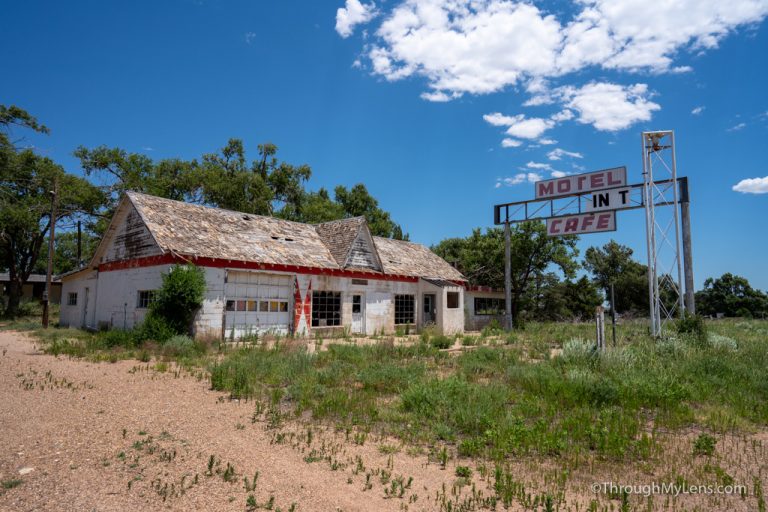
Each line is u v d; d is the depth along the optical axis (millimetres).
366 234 24906
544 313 38469
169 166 40094
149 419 7520
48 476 5250
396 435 7070
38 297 48531
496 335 24094
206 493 4949
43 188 33812
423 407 8109
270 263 19938
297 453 6246
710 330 24859
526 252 34844
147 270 19062
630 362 12273
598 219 24125
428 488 5273
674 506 4863
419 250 32375
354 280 23781
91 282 23625
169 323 16609
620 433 6996
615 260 57594
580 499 5070
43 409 7910
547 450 6406
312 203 45031
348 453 6309
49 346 15836
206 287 17953
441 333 24391
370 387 9938
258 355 13523
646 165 20750
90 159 37531
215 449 6270
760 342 18000
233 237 20828
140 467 5594
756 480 5363
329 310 22750
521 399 8945
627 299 52906
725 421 7855
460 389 8953
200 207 22109
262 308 20016
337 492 5098
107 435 6684
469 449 6320
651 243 20297
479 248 38312
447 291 26781
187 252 17688
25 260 36000
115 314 20938
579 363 12359
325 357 13680
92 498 4754
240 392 9375
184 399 8914
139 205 19516
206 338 16828
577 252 35625
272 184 46750
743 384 10539
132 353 14031
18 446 6145
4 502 4598
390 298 25594
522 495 5043
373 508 4750
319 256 23047
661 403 8742
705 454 6422
